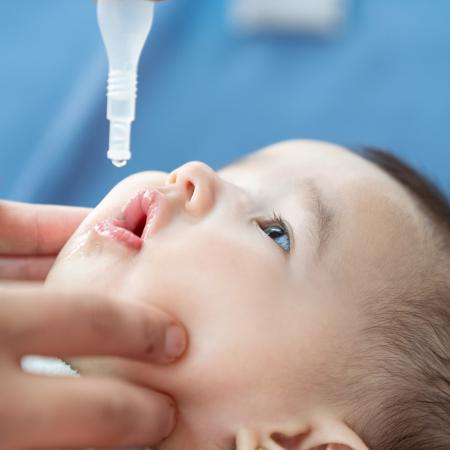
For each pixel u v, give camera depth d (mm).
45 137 2055
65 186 1986
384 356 1009
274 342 941
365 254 1035
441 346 1054
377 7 2322
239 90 2199
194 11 2318
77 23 2285
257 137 2123
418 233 1097
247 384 931
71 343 731
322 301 982
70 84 2172
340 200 1071
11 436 693
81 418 725
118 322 758
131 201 1015
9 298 715
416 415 1034
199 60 2244
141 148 2096
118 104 985
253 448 911
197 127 2139
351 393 986
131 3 963
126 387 791
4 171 2033
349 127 2121
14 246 1222
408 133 2100
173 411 892
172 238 963
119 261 954
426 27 2277
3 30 2266
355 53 2246
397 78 2193
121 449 925
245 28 2293
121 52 979
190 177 1027
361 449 923
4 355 704
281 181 1094
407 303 1040
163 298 928
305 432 958
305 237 1015
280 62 2244
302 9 2264
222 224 991
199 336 923
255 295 947
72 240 1024
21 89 2162
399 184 1163
